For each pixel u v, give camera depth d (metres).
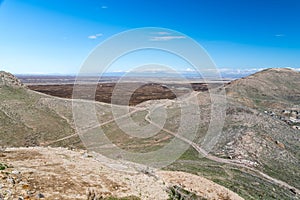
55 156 19.39
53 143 57.53
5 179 13.38
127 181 16.80
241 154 59.34
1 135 60.59
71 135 62.75
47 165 16.94
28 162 17.11
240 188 36.44
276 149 67.81
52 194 12.99
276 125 86.81
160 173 21.53
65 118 77.44
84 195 13.56
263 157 61.25
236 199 23.25
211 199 21.41
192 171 36.53
